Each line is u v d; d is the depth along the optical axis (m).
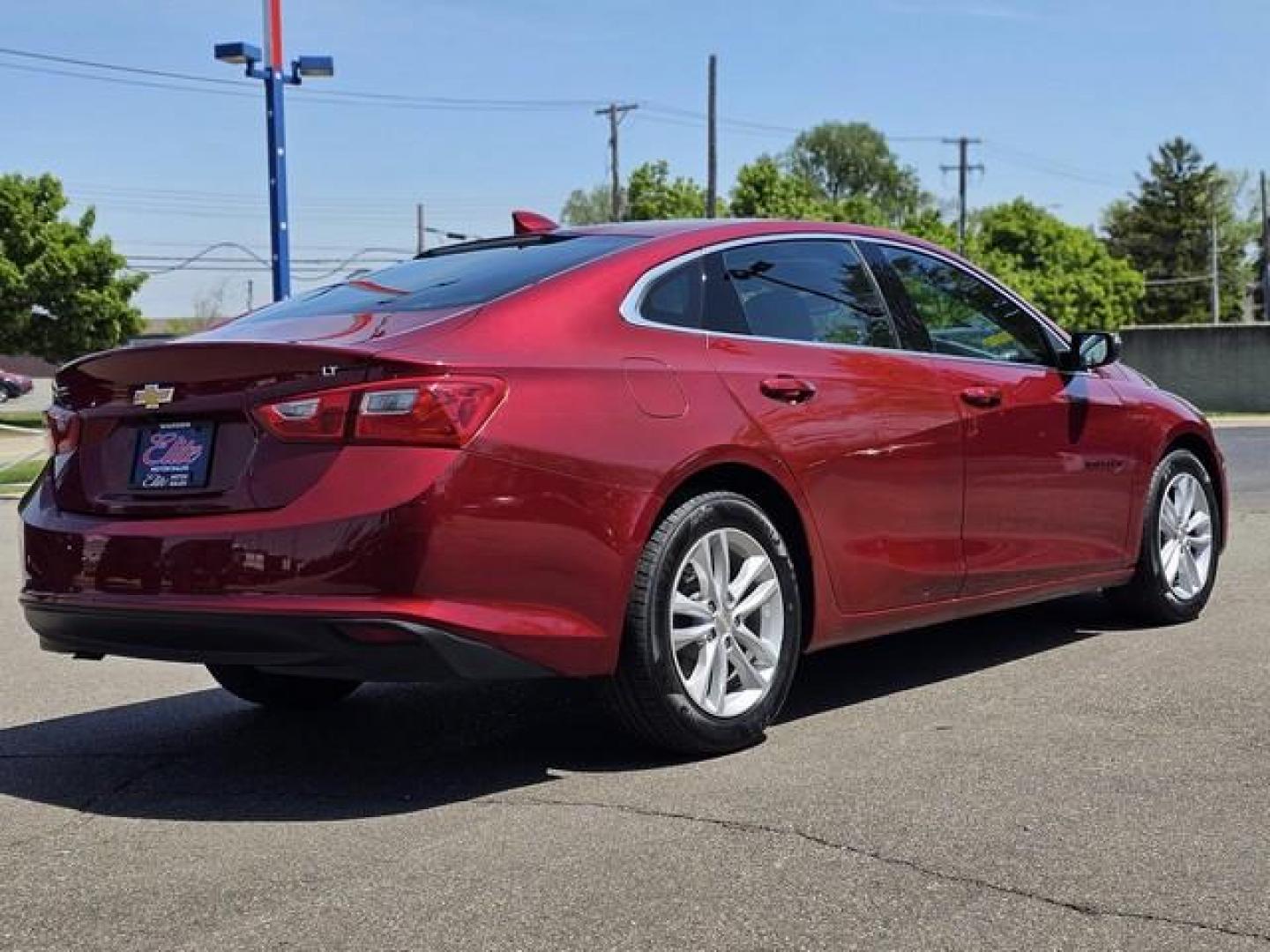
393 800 4.00
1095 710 4.74
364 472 3.70
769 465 4.39
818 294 4.87
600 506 3.95
